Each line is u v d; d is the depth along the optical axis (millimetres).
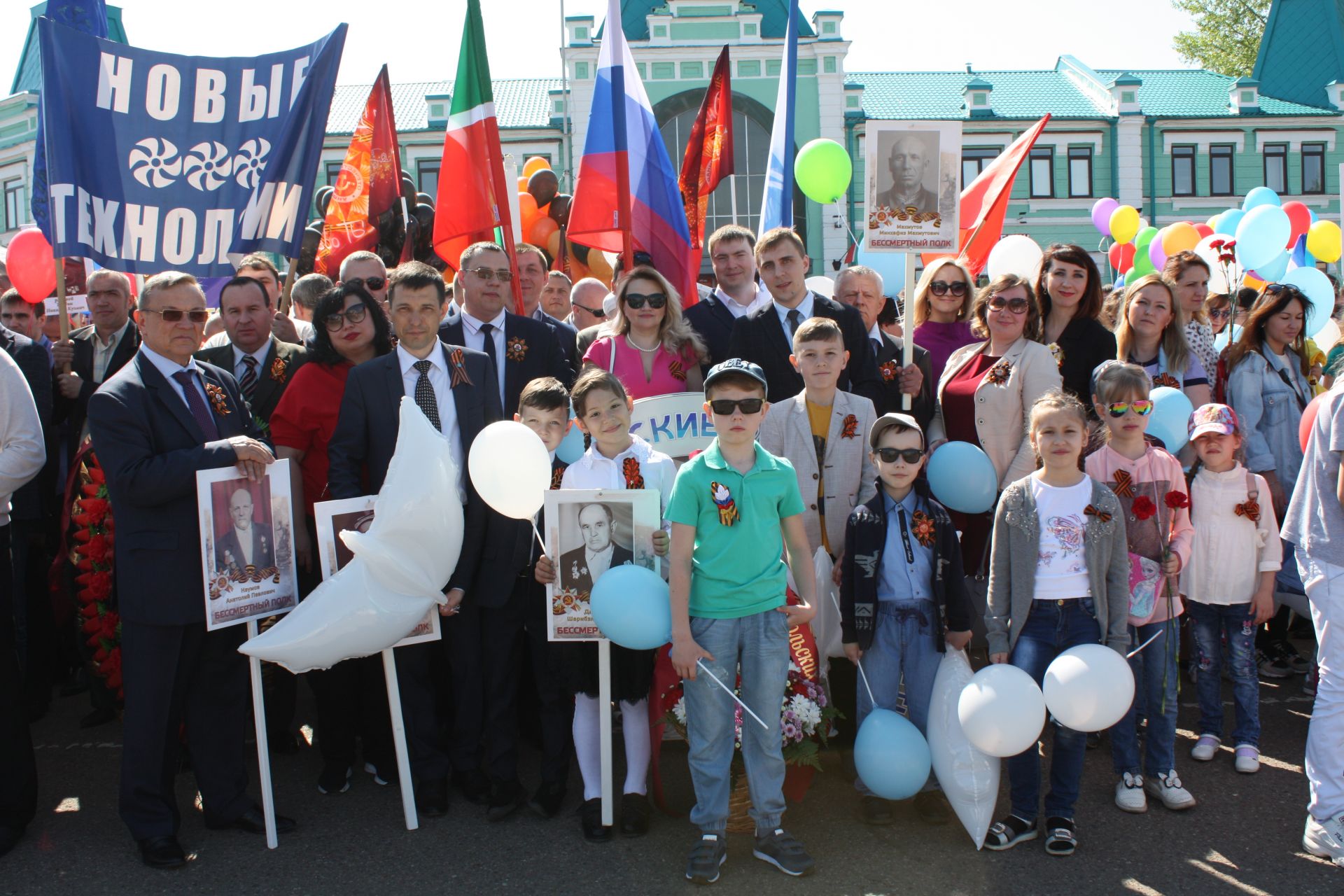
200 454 3873
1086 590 4012
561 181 27922
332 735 4531
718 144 7098
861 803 4266
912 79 31422
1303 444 4133
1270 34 31672
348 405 4344
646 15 28719
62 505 5621
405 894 3678
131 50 5352
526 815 4285
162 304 3963
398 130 28766
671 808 4281
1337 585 3826
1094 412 5047
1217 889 3600
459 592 4234
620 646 4102
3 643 4059
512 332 5020
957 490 4520
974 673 3945
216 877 3818
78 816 4352
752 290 5570
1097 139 29500
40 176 6250
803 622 3896
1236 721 4875
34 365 5379
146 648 3902
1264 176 29734
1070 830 3889
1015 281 4953
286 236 5555
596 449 4281
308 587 4715
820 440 4664
